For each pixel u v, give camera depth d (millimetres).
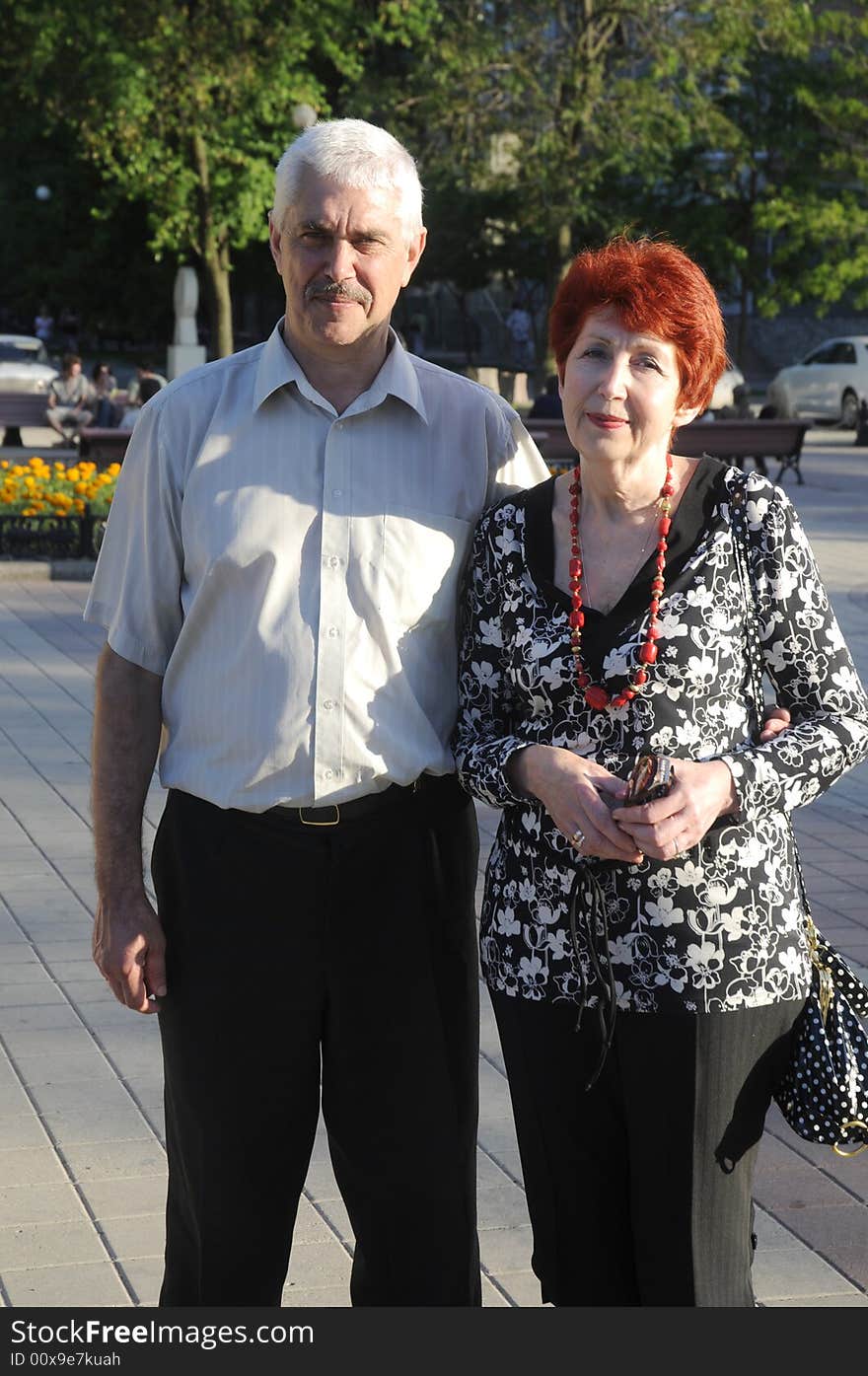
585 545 2588
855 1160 3996
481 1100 4289
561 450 16469
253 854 2684
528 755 2539
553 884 2574
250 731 2664
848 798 7230
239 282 41125
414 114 27203
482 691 2686
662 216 32062
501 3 27078
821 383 28500
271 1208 2803
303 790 2648
